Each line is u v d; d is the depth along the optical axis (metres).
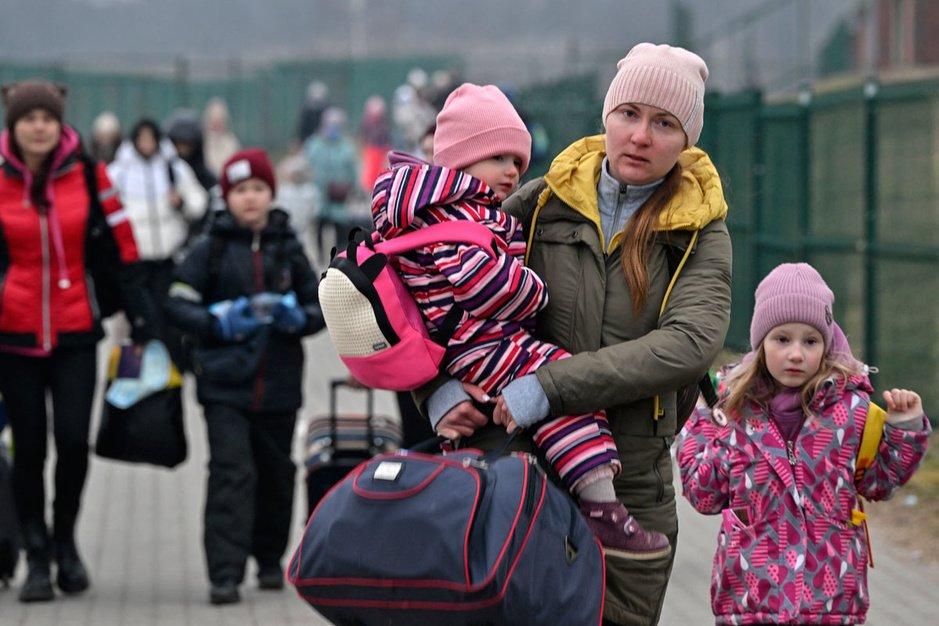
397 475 5.84
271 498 11.60
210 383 11.25
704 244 6.48
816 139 19.02
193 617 10.73
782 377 7.38
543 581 5.79
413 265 6.33
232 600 11.10
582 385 6.12
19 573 12.18
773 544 7.33
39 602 11.12
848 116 17.89
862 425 7.32
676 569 12.17
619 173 6.49
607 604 6.36
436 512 5.70
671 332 6.25
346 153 34.72
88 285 11.12
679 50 6.48
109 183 11.19
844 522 7.34
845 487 7.33
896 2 53.56
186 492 15.05
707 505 7.56
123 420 11.38
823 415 7.36
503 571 5.61
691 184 6.51
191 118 19.64
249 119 75.62
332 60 79.81
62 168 10.95
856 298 17.89
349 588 5.78
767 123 20.78
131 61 66.06
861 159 17.44
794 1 57.81
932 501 14.07
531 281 6.23
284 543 11.69
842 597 7.28
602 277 6.47
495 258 6.22
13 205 10.81
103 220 11.17
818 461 7.33
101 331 11.21
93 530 13.53
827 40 57.84
